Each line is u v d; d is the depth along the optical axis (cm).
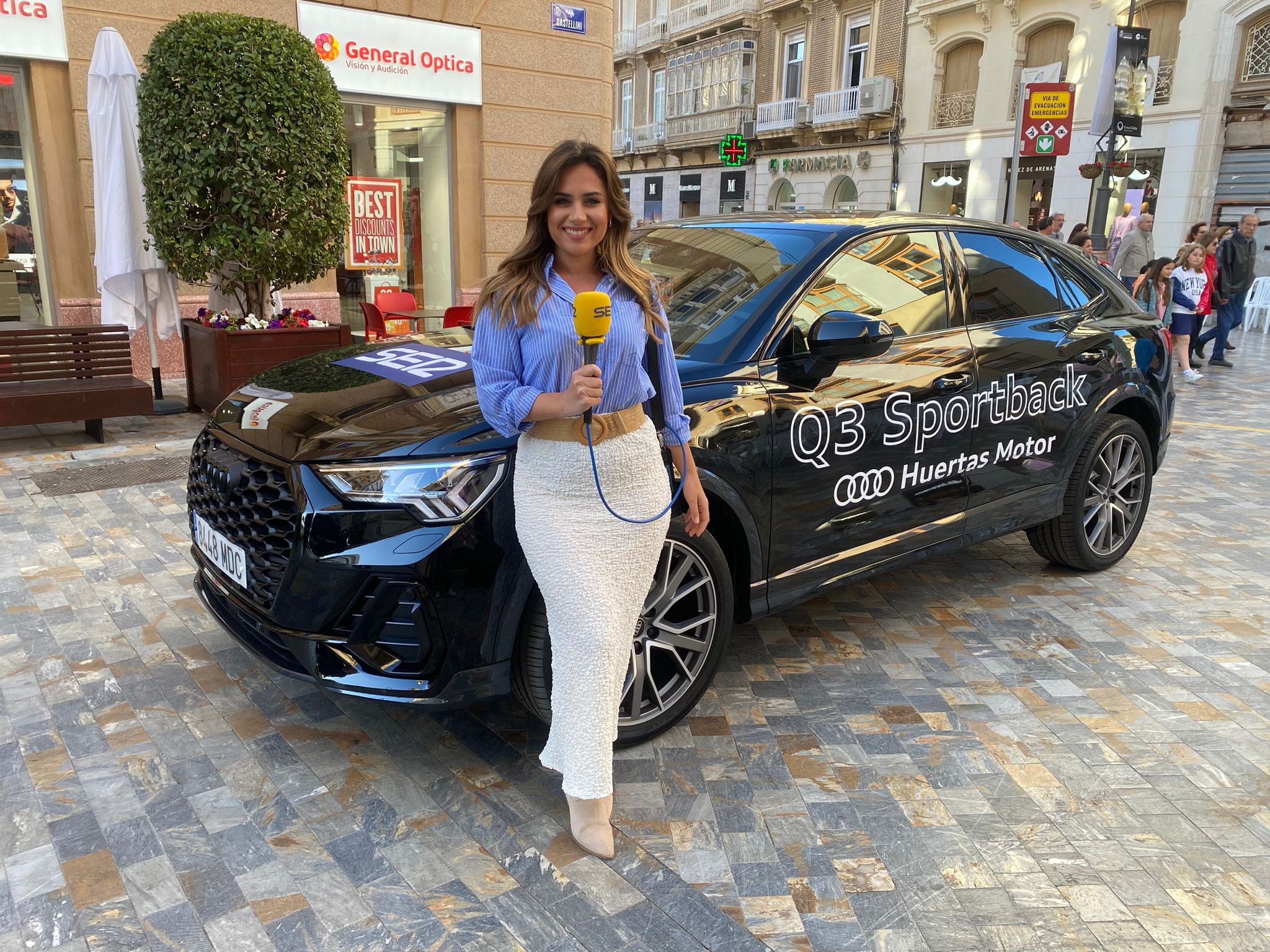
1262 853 249
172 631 354
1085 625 395
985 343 373
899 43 2573
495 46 1048
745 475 289
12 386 591
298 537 246
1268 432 799
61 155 818
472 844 241
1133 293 1079
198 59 630
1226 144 1942
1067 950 212
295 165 669
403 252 1054
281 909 216
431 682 247
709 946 209
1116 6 2058
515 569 247
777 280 323
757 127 3122
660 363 227
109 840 238
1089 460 424
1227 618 405
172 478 546
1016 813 263
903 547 353
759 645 369
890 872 237
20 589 389
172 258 671
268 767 272
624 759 284
